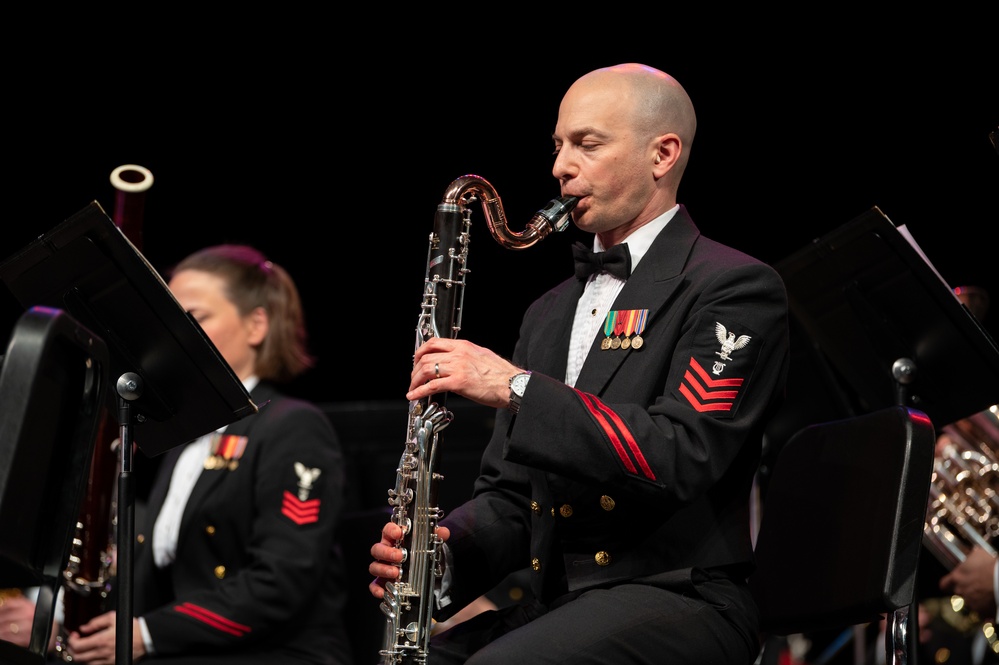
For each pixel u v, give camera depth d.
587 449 6.36
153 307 6.89
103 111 17.38
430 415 6.98
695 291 6.97
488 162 17.92
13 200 17.11
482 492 7.75
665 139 7.37
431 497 7.00
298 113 18.02
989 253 15.32
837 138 16.20
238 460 10.05
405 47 17.86
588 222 7.41
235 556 9.98
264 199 18.20
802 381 9.58
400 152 18.22
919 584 10.69
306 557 9.71
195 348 6.97
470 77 17.81
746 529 7.07
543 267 17.70
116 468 9.64
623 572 6.78
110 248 6.80
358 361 18.62
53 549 5.46
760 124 16.56
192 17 17.58
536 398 6.45
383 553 6.89
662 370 6.90
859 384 8.33
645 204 7.43
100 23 17.31
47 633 5.43
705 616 6.57
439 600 7.22
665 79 7.52
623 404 6.70
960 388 7.84
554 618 6.49
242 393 7.09
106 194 17.33
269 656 9.63
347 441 11.88
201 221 18.03
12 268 6.96
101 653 9.30
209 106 17.80
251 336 10.68
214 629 9.41
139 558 10.45
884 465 6.62
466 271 7.28
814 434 7.43
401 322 18.64
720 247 7.29
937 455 9.84
